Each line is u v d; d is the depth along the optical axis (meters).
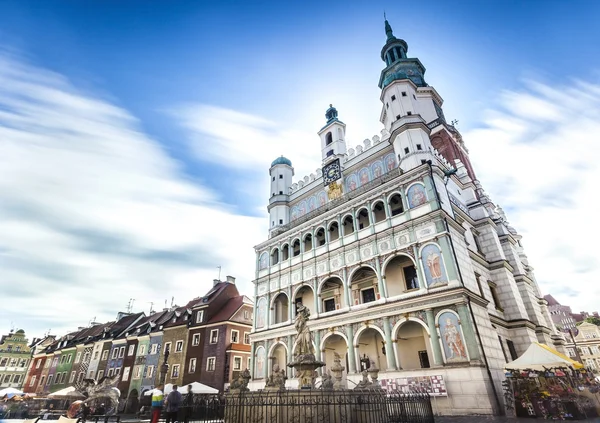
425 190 27.52
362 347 28.75
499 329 27.64
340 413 11.51
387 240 28.03
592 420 14.66
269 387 16.16
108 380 25.94
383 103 41.75
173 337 47.72
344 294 29.11
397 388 22.69
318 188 43.06
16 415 32.38
